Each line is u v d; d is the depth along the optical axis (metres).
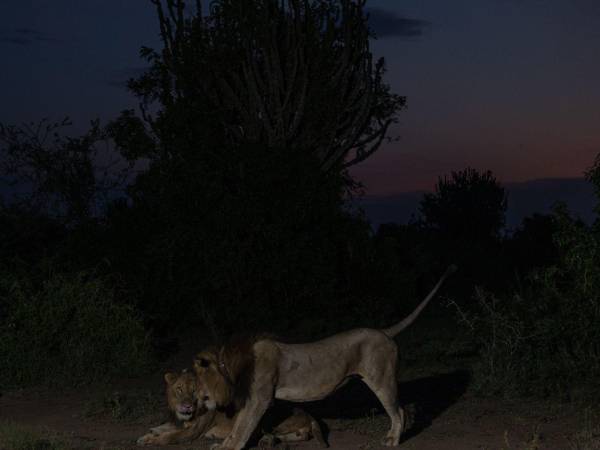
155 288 17.25
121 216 18.12
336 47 21.06
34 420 10.14
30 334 13.30
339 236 18.41
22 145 19.72
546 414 10.15
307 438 8.77
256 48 20.80
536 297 13.05
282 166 17.53
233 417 8.49
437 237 33.22
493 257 27.95
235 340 8.02
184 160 18.31
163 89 20.27
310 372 8.12
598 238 11.65
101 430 9.45
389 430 8.84
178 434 8.47
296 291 17.78
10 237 17.27
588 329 11.68
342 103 20.61
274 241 17.14
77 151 19.83
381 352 8.38
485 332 12.60
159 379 13.08
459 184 40.03
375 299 18.67
